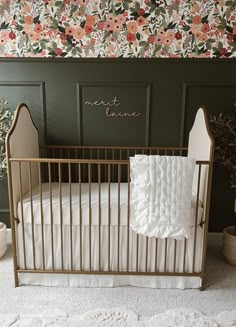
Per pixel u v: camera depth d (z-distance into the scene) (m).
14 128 2.13
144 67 2.68
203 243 2.12
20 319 1.89
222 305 2.04
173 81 2.70
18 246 2.19
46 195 2.31
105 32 2.64
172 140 2.82
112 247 2.18
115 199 2.22
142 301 2.07
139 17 2.61
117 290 2.19
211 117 2.73
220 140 2.60
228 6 2.56
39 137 2.83
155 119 2.78
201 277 2.18
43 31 2.65
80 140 2.84
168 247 2.15
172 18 2.61
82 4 2.60
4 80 2.72
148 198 1.98
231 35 2.61
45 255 2.20
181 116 2.76
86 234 2.16
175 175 1.94
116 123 2.80
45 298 2.10
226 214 2.92
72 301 2.07
